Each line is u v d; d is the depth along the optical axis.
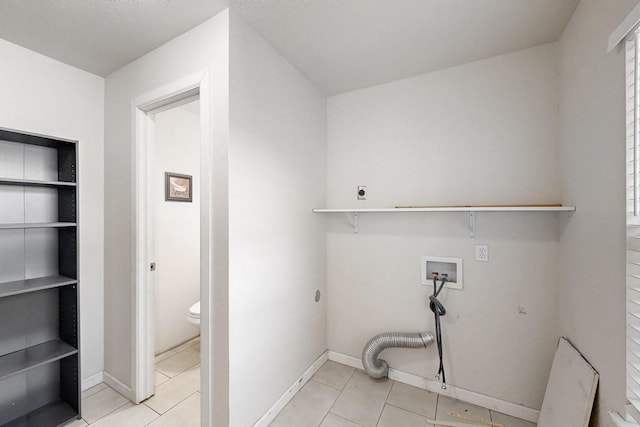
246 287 1.54
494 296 1.85
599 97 1.18
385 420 1.73
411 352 2.10
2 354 1.66
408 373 2.11
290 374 1.95
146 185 1.90
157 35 1.63
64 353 1.69
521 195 1.78
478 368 1.89
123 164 1.96
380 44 1.75
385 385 2.09
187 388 2.03
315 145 2.30
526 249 1.77
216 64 1.47
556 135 1.69
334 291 2.44
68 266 1.82
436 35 1.67
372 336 2.28
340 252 2.42
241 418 1.50
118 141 2.00
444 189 2.01
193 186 2.88
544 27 1.58
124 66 1.95
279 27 1.59
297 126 2.04
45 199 1.84
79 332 1.74
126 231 1.94
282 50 1.82
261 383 1.66
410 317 2.12
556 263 1.68
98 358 2.08
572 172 1.46
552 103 1.71
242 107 1.51
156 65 1.75
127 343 1.93
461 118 1.97
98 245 2.08
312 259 2.25
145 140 1.89
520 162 1.79
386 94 2.24
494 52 1.82
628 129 0.97
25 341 1.75
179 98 1.71
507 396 1.80
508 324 1.81
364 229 2.31
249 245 1.57
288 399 1.91
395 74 2.11
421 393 1.99
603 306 1.14
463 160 1.96
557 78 1.69
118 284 2.00
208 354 1.51
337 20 1.54
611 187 1.09
